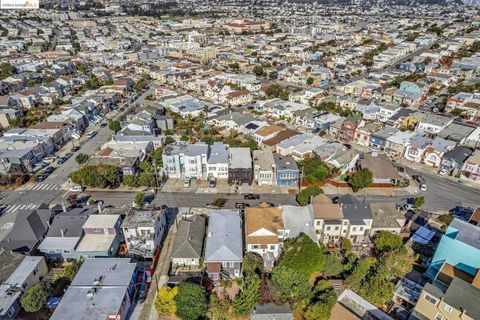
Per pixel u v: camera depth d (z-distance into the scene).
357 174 75.81
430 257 56.47
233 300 46.94
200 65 191.50
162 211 63.12
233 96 133.00
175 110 123.50
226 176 81.50
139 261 56.81
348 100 126.19
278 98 136.12
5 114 115.50
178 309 44.75
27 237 56.56
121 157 84.62
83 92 149.25
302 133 98.62
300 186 79.06
